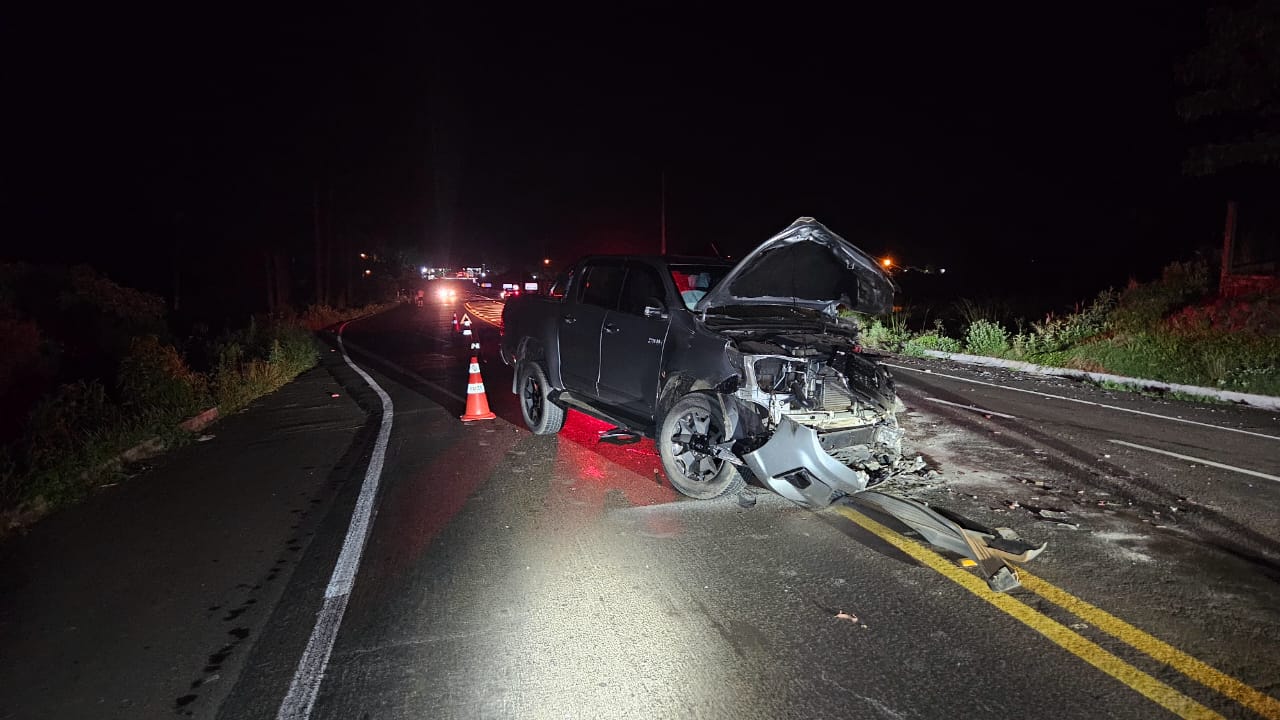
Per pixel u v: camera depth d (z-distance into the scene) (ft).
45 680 11.53
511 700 10.70
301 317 99.09
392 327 88.53
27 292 48.16
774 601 13.58
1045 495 19.25
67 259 72.43
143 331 53.06
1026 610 13.09
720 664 11.54
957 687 10.82
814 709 10.36
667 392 20.21
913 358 49.14
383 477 22.11
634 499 19.48
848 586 14.14
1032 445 24.36
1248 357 35.68
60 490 20.29
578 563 15.39
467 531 17.39
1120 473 21.09
